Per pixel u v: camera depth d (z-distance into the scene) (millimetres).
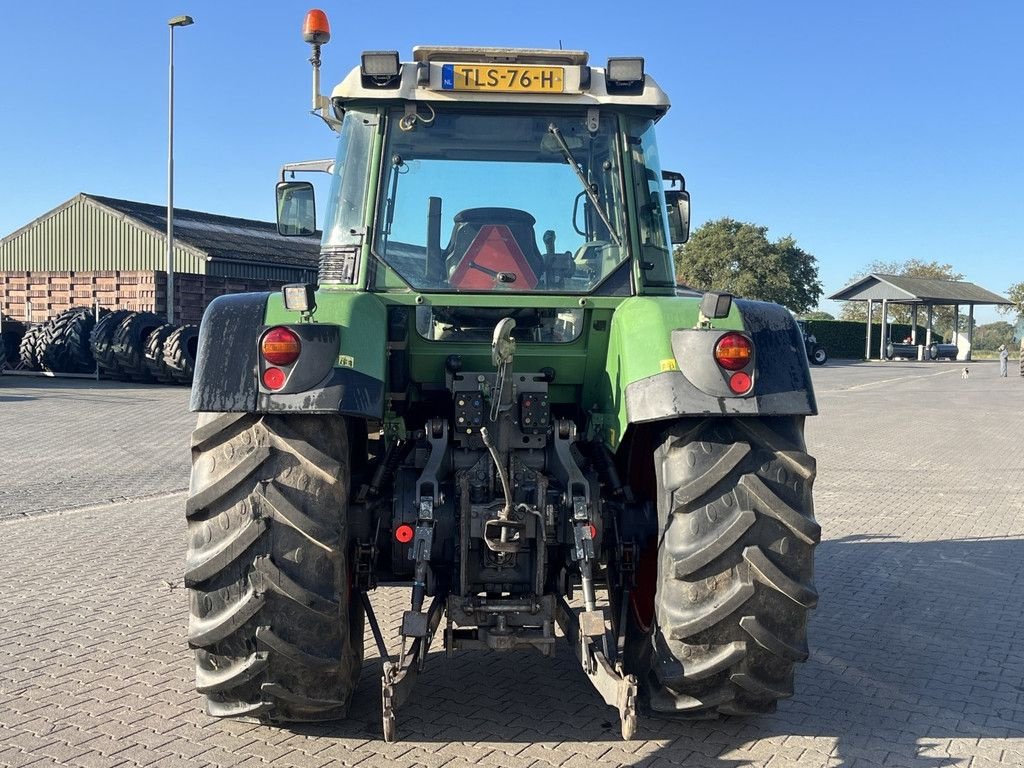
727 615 3547
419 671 3641
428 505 3811
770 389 3637
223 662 3631
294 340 3498
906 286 60719
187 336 22047
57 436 14055
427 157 4363
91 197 35625
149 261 34156
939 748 3990
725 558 3584
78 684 4625
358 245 4320
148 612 5812
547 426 4086
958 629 5633
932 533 8305
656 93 4332
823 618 5840
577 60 4383
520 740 4000
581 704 4402
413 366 4371
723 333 3598
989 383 32906
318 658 3574
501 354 3623
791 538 3611
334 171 4465
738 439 3674
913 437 15891
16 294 31875
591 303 4285
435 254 4332
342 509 3590
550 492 3936
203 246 32875
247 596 3514
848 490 10562
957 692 4637
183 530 8109
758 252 63094
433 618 3709
